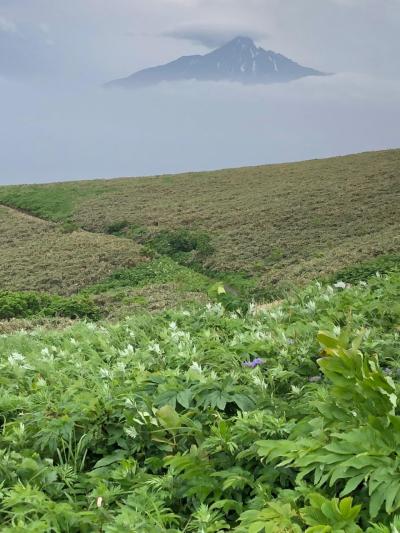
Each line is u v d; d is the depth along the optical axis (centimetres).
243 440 490
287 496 412
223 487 447
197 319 978
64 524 419
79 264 4575
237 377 629
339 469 382
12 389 712
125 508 416
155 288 3578
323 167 8238
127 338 916
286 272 3741
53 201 7550
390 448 383
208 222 5747
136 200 7275
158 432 529
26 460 492
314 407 525
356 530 339
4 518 437
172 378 606
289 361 696
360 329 775
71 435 543
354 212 5469
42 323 2438
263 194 6862
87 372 732
